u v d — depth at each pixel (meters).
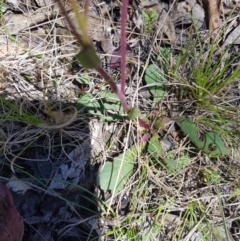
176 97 0.25
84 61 0.12
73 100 0.24
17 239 0.20
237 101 0.25
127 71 0.25
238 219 0.23
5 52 0.25
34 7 0.26
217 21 0.26
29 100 0.24
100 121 0.24
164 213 0.22
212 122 0.24
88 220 0.22
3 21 0.25
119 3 0.26
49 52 0.25
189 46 0.25
